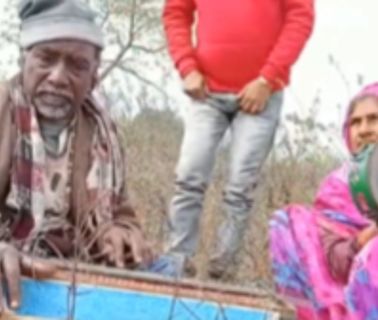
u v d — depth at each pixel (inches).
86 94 96.3
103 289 82.7
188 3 133.3
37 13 94.8
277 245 113.1
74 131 95.8
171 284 83.7
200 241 125.6
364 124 119.0
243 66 129.7
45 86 94.0
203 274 107.8
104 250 92.6
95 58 96.3
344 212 113.0
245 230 125.0
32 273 81.9
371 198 102.3
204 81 130.6
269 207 130.3
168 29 133.4
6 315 80.5
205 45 130.8
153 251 96.9
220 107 130.0
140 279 83.6
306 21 131.0
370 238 109.6
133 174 132.9
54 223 93.8
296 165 133.8
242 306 84.2
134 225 95.2
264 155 129.3
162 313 83.0
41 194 93.7
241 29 129.6
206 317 83.4
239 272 119.9
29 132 93.9
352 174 104.1
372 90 118.9
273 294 86.0
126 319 82.6
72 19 94.6
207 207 128.5
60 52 94.0
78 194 95.0
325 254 111.3
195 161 128.3
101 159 96.1
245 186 127.7
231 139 130.2
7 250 82.2
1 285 81.2
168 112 149.9
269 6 130.1
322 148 134.7
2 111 93.7
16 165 93.4
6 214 93.8
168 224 125.8
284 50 129.9
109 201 95.2
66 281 82.4
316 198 115.3
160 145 141.3
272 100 129.9
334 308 109.3
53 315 81.7
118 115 146.8
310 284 110.6
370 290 106.9
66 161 95.1
